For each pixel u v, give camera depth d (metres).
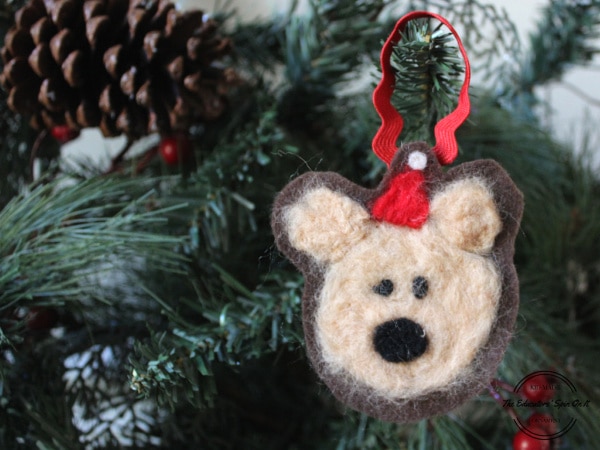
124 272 0.40
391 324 0.28
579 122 0.54
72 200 0.33
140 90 0.34
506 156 0.39
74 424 0.35
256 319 0.33
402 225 0.29
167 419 0.38
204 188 0.36
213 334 0.33
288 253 0.29
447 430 0.34
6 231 0.32
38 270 0.32
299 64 0.40
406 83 0.32
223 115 0.40
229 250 0.39
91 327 0.39
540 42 0.44
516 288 0.29
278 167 0.38
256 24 0.43
